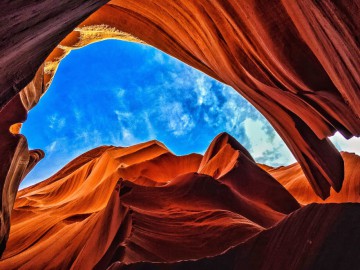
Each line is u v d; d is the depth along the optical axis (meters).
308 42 5.56
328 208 3.39
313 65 6.02
